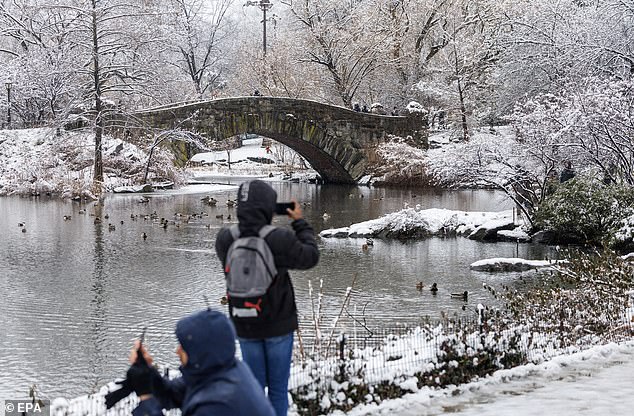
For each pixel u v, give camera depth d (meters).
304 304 14.23
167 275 17.02
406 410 7.19
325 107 45.25
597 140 23.69
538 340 9.55
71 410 5.92
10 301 14.33
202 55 79.19
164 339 11.74
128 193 38.94
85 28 41.22
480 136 27.83
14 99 50.56
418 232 24.22
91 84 43.59
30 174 39.19
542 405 7.41
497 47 43.50
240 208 5.48
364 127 46.72
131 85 43.22
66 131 39.69
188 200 35.34
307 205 33.62
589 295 11.73
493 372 8.45
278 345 5.50
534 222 23.25
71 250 20.48
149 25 42.72
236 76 75.00
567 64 34.56
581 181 22.12
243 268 5.34
